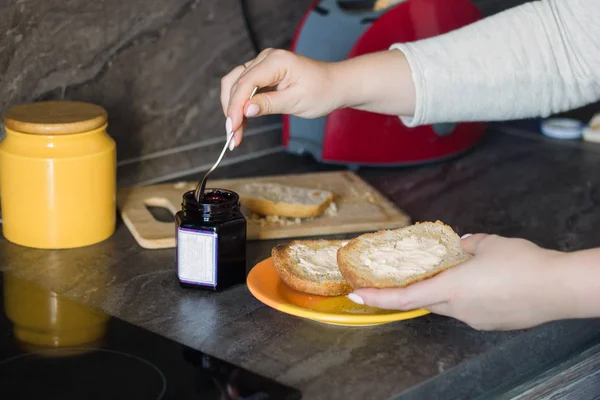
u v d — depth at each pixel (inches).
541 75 52.1
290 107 48.8
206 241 47.9
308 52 63.3
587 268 42.3
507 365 45.4
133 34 59.7
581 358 48.9
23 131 50.6
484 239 44.9
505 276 42.7
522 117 53.4
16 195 51.5
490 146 69.4
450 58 51.5
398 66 51.0
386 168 65.0
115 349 43.4
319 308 46.2
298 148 65.1
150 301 47.8
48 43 56.2
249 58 66.0
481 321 43.9
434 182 62.9
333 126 62.6
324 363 43.4
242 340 44.9
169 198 57.7
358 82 50.1
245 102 47.2
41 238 51.9
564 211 58.9
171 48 61.7
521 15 52.6
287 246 48.9
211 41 63.6
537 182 63.1
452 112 52.1
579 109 76.5
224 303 47.8
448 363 43.6
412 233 48.2
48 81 56.9
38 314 45.9
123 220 55.7
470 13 64.8
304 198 56.6
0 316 45.6
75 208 51.8
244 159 67.1
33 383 41.1
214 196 49.2
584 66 52.1
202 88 64.1
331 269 48.0
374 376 42.7
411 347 44.6
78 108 53.4
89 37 57.8
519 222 57.4
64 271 50.3
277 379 42.3
